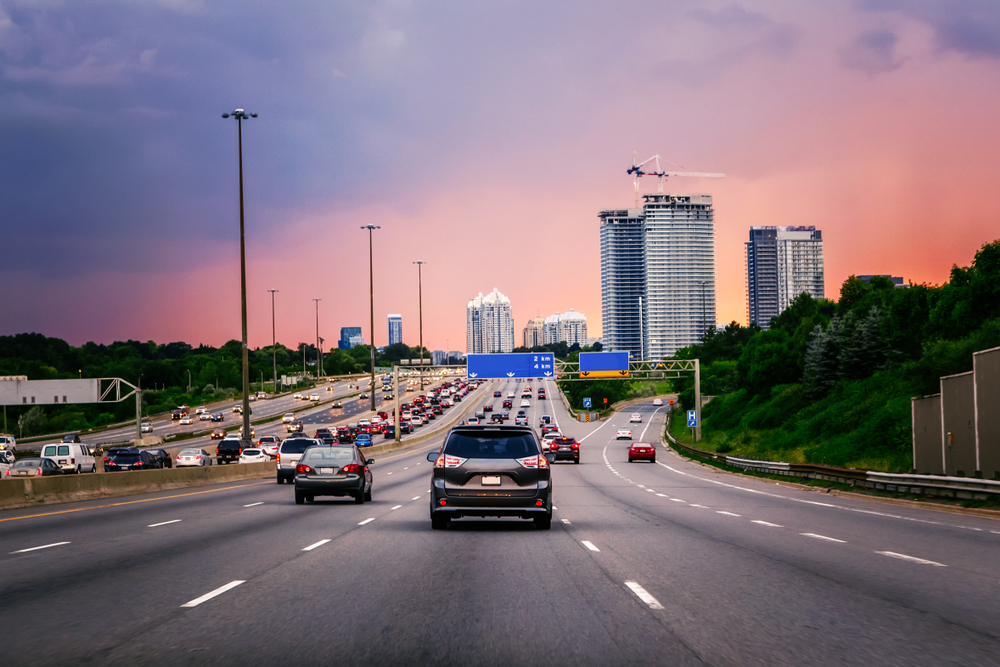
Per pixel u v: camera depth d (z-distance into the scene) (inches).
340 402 6387.8
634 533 676.7
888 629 315.0
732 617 337.1
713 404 4859.7
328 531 691.4
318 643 292.4
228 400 6781.5
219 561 503.5
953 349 2225.6
